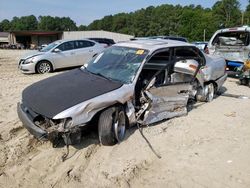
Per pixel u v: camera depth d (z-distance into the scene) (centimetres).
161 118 569
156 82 556
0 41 6178
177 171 420
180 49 612
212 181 397
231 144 509
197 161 448
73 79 526
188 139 524
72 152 465
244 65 967
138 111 526
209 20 8425
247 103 761
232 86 983
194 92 688
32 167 425
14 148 475
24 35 5978
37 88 504
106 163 437
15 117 618
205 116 644
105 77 529
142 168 427
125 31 11312
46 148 477
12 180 396
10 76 1170
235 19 9381
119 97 471
